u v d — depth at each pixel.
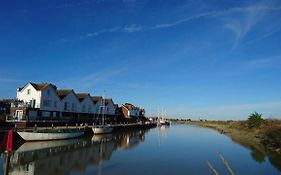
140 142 48.47
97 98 84.19
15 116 50.75
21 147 35.03
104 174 22.88
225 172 24.56
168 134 71.19
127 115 110.94
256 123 63.69
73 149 36.03
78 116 70.62
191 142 50.41
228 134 70.62
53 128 46.94
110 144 43.47
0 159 27.14
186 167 26.33
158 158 31.22
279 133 37.00
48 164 26.03
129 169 24.95
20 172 22.72
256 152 37.12
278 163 28.89
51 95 59.56
